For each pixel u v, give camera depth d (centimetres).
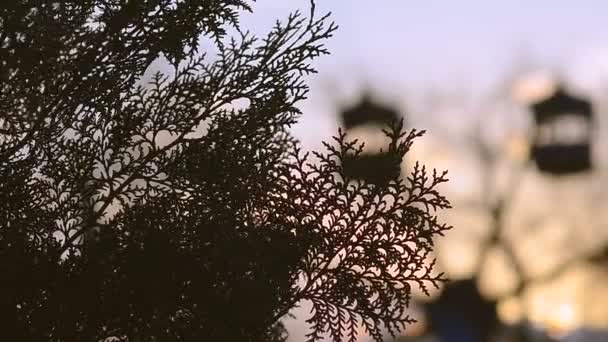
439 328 1354
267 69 304
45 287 283
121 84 302
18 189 295
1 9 283
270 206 297
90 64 297
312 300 295
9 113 292
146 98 306
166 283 281
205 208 296
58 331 279
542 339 1781
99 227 301
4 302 278
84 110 302
